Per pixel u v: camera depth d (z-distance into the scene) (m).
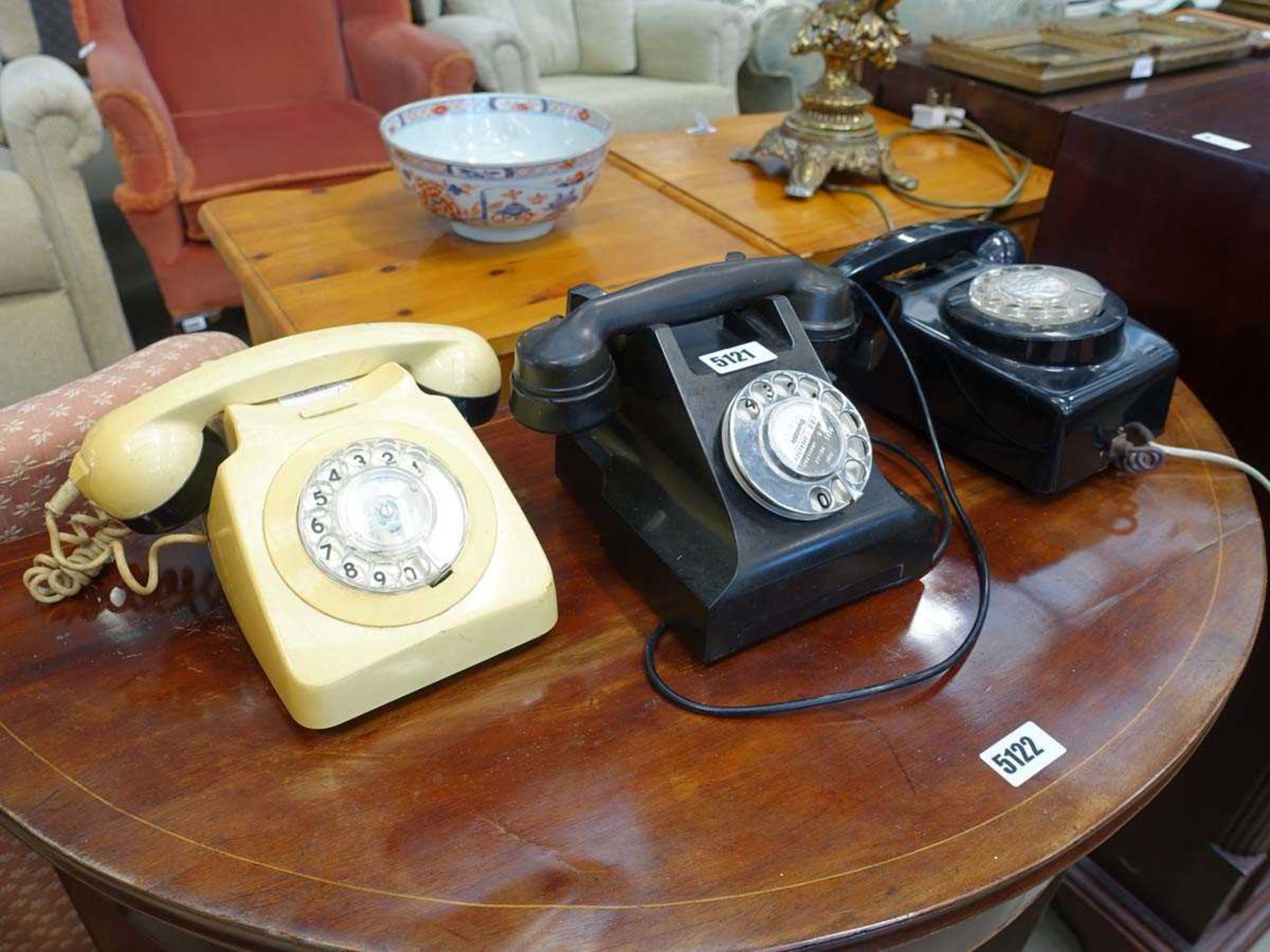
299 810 0.55
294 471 0.61
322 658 0.57
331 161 2.11
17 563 0.72
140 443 0.58
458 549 0.61
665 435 0.66
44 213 1.91
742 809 0.55
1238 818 1.06
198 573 0.71
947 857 0.52
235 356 0.63
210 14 2.37
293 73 2.50
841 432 0.67
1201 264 0.95
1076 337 0.77
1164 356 0.80
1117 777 0.57
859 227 1.37
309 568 0.58
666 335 0.65
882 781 0.57
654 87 2.80
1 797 0.55
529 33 2.81
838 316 0.71
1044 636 0.67
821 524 0.64
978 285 0.84
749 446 0.64
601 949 0.48
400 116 1.38
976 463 0.83
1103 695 0.62
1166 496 0.80
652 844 0.53
